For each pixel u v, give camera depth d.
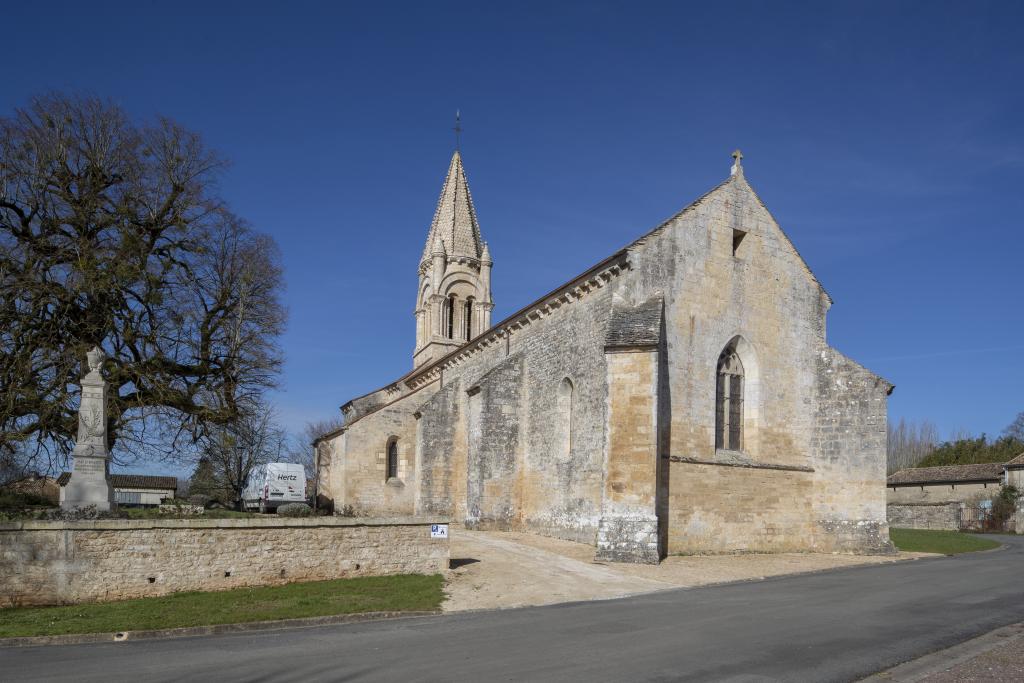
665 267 26.27
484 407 31.27
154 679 9.98
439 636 12.75
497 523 30.69
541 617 14.58
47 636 12.98
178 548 17.42
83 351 27.34
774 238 29.30
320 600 16.33
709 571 21.48
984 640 12.02
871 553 26.92
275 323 35.72
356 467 40.53
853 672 10.01
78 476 21.14
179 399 30.69
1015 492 52.34
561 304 29.59
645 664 10.41
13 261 27.67
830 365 29.08
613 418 23.53
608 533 22.88
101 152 30.11
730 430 27.50
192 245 32.41
